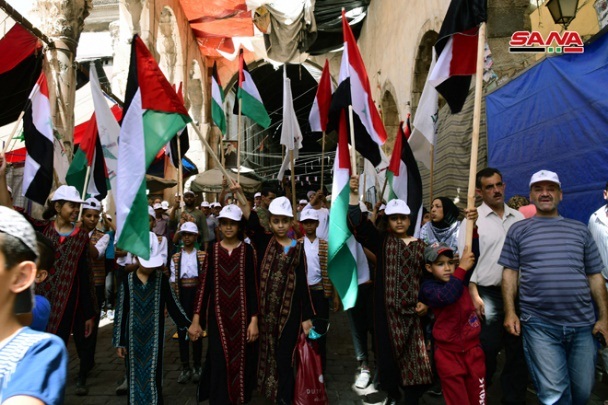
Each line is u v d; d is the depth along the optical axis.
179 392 3.89
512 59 5.71
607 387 3.88
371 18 14.21
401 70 10.53
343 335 5.89
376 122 4.14
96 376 4.29
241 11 13.02
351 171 3.55
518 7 5.83
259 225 3.61
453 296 2.71
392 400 3.33
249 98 5.88
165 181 10.45
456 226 4.11
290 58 14.20
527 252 2.81
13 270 0.99
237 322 3.15
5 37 5.75
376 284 3.33
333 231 3.41
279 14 13.00
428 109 4.30
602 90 3.64
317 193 5.68
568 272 2.68
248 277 3.25
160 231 7.54
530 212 3.81
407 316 3.16
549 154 4.28
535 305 2.74
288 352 3.13
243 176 14.25
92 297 3.63
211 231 8.78
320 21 14.47
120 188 2.90
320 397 3.03
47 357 0.98
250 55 17.33
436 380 3.12
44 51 6.24
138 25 9.90
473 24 3.16
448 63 3.45
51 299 3.33
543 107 4.38
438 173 7.29
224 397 3.03
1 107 6.49
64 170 6.21
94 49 17.02
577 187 3.92
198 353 4.20
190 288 4.56
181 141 6.53
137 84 3.06
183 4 12.59
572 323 2.65
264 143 27.23
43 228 3.70
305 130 26.94
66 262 3.45
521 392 3.21
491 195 3.40
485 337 3.20
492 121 5.36
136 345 3.15
